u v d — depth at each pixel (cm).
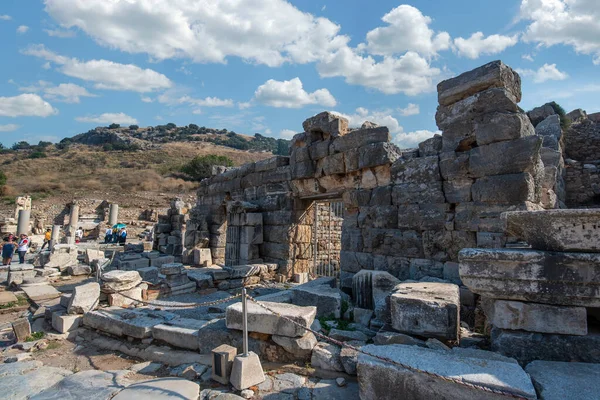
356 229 934
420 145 810
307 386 404
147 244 2091
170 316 626
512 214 379
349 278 786
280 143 12538
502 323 369
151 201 4281
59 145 9294
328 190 1070
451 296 456
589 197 1407
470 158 684
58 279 1180
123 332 580
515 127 629
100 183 4912
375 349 349
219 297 939
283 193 1244
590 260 332
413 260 780
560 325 346
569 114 1869
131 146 8300
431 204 752
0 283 1107
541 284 351
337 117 1024
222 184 1647
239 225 1314
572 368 318
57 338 617
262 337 479
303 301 627
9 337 655
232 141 11256
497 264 368
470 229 679
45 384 429
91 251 1400
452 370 299
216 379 420
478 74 695
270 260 1266
